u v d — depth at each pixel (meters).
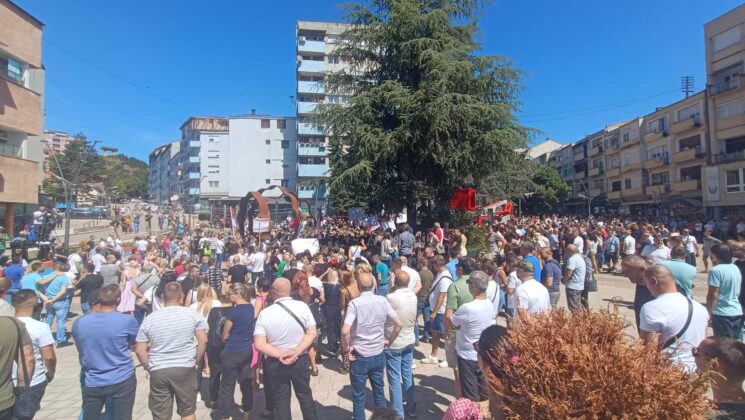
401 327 4.44
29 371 3.78
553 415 1.95
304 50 57.38
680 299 3.14
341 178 17.00
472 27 19.59
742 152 31.36
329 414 4.98
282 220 39.41
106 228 34.28
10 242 15.92
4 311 4.70
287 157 61.62
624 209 49.94
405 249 13.84
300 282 6.59
